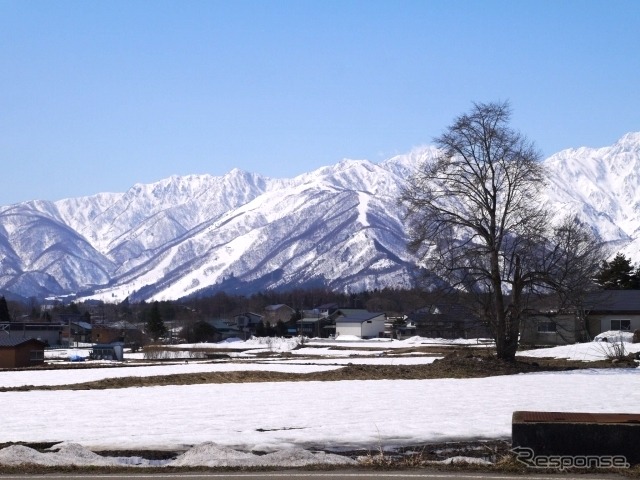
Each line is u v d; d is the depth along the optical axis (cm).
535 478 1783
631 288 10781
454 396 3881
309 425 2906
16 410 3428
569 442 1998
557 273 5744
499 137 5719
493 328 5866
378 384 4628
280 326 17875
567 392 4031
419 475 1823
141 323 19338
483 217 5766
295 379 5088
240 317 19925
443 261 5775
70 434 2709
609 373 5291
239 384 4731
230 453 2148
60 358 9938
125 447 2464
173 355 9388
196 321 17200
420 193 5900
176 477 1834
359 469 1928
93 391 4347
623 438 1978
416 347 10300
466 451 2364
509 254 5753
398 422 2939
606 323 8575
